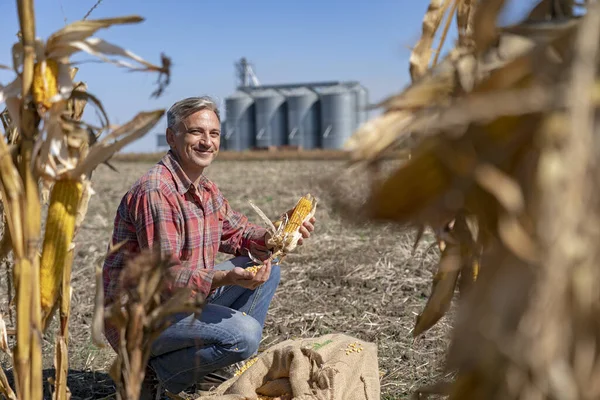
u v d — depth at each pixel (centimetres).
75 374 423
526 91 130
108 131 206
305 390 330
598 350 134
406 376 403
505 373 141
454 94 154
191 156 351
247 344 356
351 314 539
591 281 125
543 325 125
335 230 893
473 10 202
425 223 168
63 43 196
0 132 192
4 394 250
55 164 204
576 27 134
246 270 346
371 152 155
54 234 208
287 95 4447
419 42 195
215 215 381
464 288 202
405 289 609
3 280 655
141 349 208
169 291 320
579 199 119
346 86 4203
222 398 327
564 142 123
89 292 621
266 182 1941
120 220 353
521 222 137
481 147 142
